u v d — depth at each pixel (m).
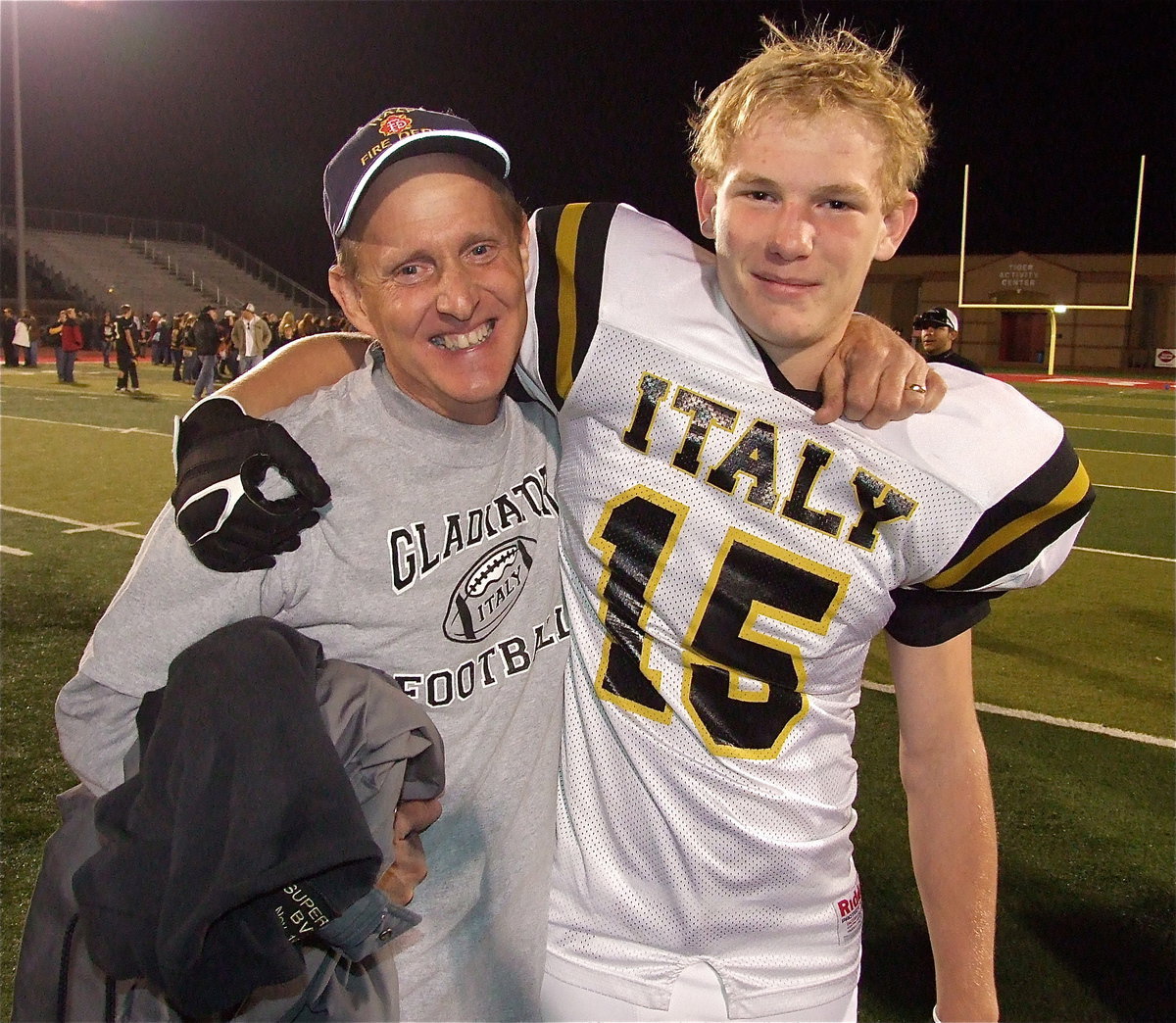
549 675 1.32
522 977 1.31
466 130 1.16
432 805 1.16
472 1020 1.28
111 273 25.08
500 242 1.18
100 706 1.15
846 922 1.30
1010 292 27.14
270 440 1.07
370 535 1.18
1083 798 2.92
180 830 0.97
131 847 0.99
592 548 1.27
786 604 1.21
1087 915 2.36
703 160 1.21
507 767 1.27
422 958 1.24
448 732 1.23
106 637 1.13
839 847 1.29
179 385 14.87
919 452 1.18
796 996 1.26
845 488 1.19
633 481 1.24
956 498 1.17
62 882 1.12
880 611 1.24
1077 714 3.54
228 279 27.12
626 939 1.27
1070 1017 2.02
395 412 1.20
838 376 1.17
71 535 5.64
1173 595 5.08
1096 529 6.64
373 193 1.14
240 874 0.94
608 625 1.28
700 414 1.21
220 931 0.97
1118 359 26.59
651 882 1.25
